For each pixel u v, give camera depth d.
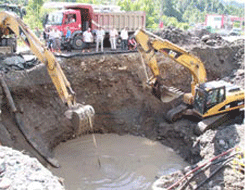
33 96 11.86
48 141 11.77
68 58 13.48
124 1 36.62
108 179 10.48
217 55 18.31
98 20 17.09
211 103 12.16
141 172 11.03
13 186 5.02
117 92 14.17
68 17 15.92
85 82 13.58
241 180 8.50
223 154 9.91
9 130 10.39
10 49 13.57
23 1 31.14
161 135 13.41
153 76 12.44
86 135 13.62
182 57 12.33
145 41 11.90
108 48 17.77
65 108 12.77
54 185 5.28
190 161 11.69
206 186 8.95
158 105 14.55
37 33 20.39
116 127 13.93
